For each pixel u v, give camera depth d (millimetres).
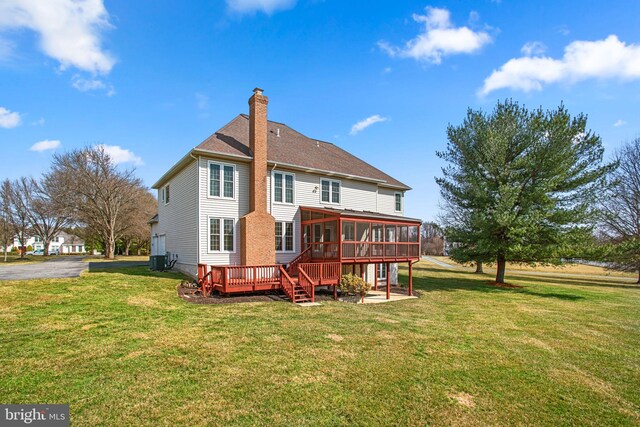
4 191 39875
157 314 9914
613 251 18969
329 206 19844
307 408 4910
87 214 37875
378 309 13008
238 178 16578
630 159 29219
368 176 21797
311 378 5934
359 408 4992
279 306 12234
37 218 42656
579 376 6711
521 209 20047
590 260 19906
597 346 8883
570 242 19188
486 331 9969
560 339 9445
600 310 14523
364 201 21750
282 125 24797
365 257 16328
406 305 14320
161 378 5648
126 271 18656
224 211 16062
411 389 5711
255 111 16531
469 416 4934
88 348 6855
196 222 15656
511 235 19031
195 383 5531
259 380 5750
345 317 10859
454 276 29188
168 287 14164
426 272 32656
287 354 7055
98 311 9805
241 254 16031
